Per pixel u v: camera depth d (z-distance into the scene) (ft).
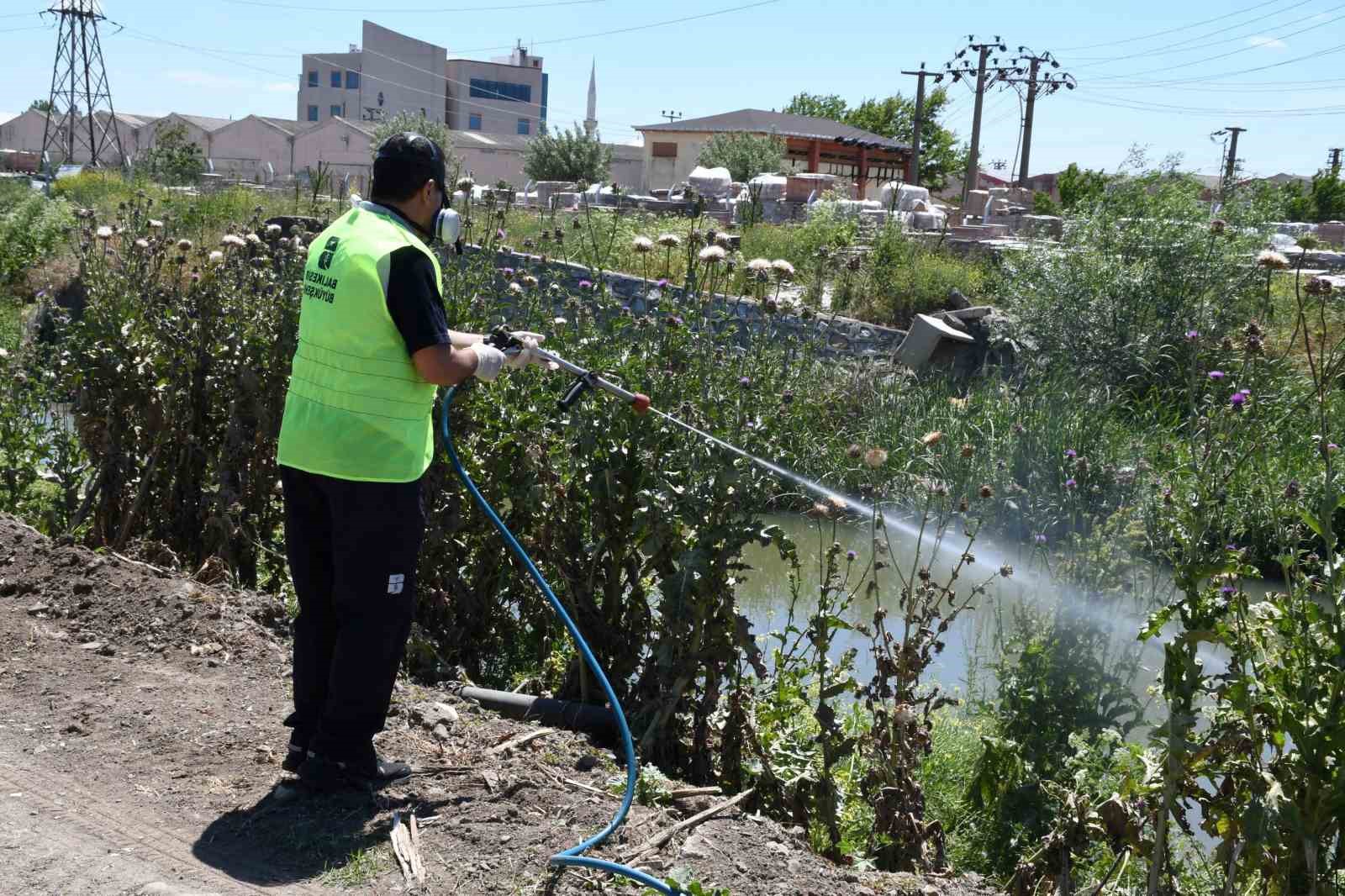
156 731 13.44
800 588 27.43
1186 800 13.42
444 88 321.32
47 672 14.92
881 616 14.76
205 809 11.77
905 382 41.01
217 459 20.71
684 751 15.02
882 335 47.39
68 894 10.00
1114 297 45.42
